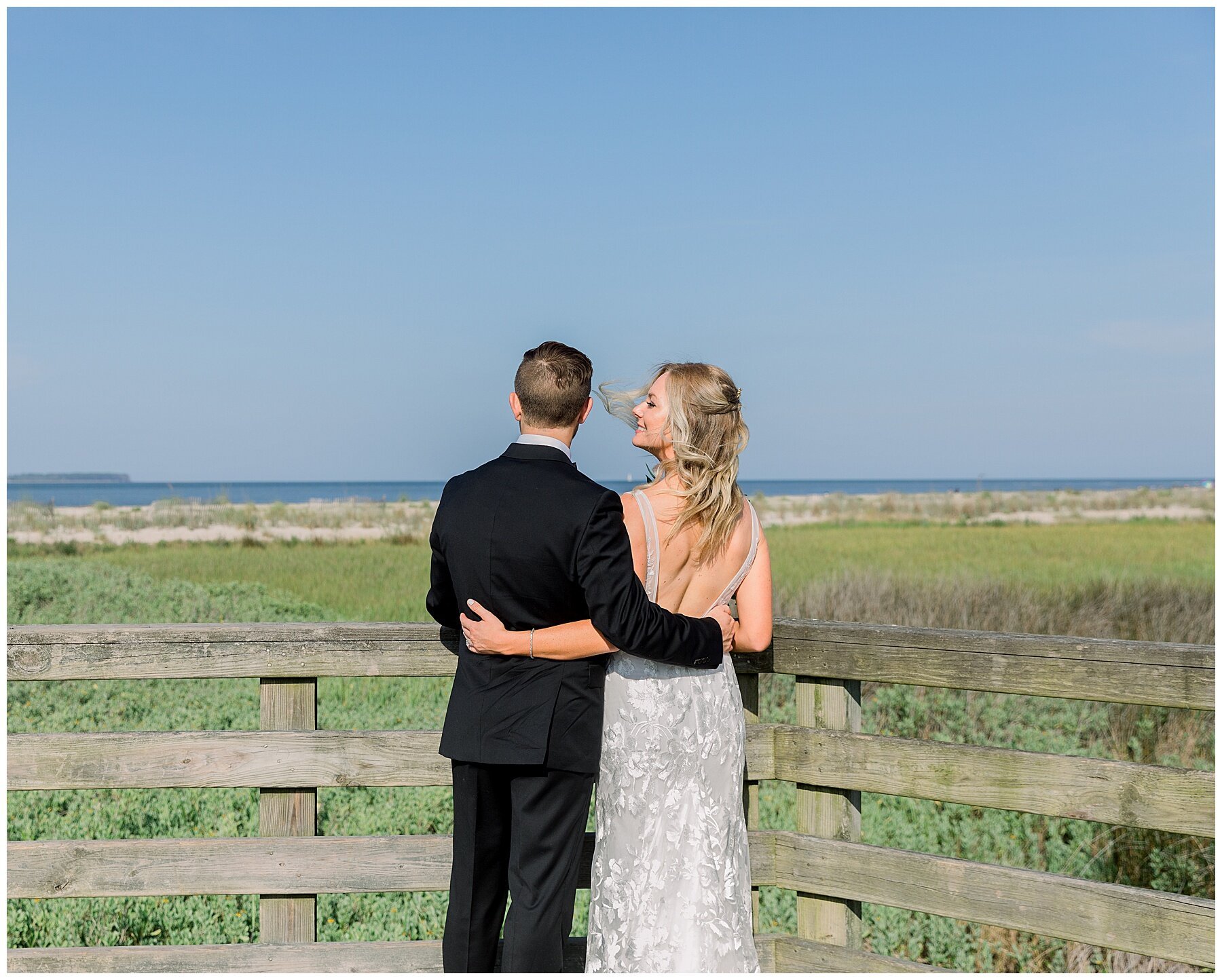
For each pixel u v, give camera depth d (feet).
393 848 9.50
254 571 71.61
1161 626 41.60
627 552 7.62
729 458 8.29
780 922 15.05
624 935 8.02
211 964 9.36
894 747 9.12
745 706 9.87
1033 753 8.52
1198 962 7.75
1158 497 181.47
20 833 16.61
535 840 7.85
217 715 24.93
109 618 43.24
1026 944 14.97
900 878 9.07
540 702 7.75
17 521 122.21
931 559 75.41
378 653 9.49
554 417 8.05
